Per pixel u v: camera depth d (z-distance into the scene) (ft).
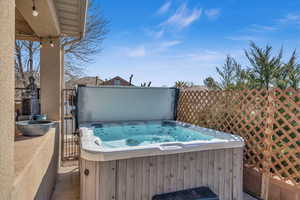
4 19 3.36
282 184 9.39
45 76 13.26
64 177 12.77
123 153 7.64
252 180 10.85
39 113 13.75
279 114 9.57
